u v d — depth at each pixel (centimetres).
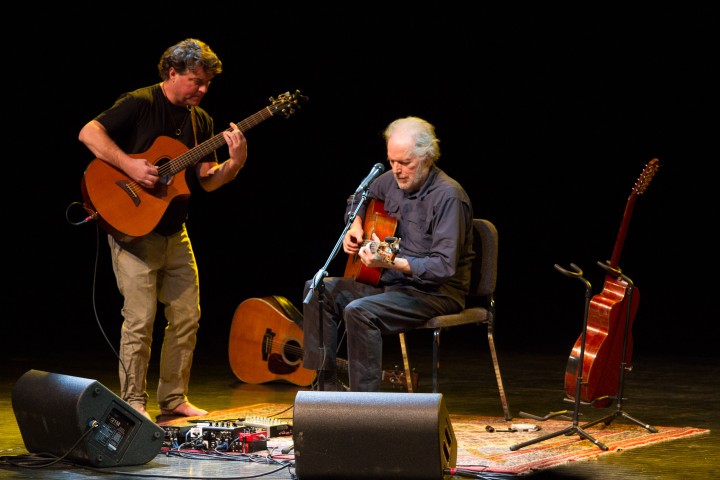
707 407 584
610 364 512
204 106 1103
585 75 1090
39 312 1117
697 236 1165
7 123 1129
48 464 422
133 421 428
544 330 1009
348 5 1094
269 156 1200
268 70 1102
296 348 672
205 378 712
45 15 1079
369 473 362
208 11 1077
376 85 1120
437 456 355
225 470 419
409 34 1102
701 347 873
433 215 493
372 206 519
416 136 490
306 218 1227
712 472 413
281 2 1088
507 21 1088
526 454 446
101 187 519
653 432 496
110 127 517
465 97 1118
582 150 1125
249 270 1280
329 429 363
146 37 1073
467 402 612
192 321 554
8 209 1198
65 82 1102
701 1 1036
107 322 1060
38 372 439
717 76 1055
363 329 468
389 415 359
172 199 527
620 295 511
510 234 1210
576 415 466
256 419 502
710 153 1100
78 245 1255
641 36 1062
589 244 1206
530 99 1110
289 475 409
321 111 1134
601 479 402
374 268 503
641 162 1117
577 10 1070
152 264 533
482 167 1152
